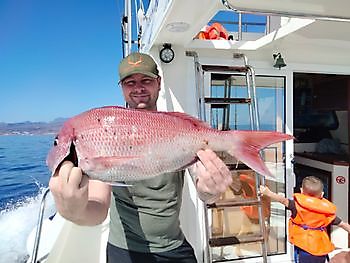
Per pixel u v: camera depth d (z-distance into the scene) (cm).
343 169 453
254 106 347
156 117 133
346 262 363
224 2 214
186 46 355
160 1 279
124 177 127
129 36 516
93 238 321
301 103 572
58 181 109
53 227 344
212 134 136
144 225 188
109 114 129
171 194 187
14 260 670
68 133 123
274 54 385
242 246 371
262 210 349
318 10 227
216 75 379
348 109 489
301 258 324
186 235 351
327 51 397
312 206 320
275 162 392
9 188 1828
